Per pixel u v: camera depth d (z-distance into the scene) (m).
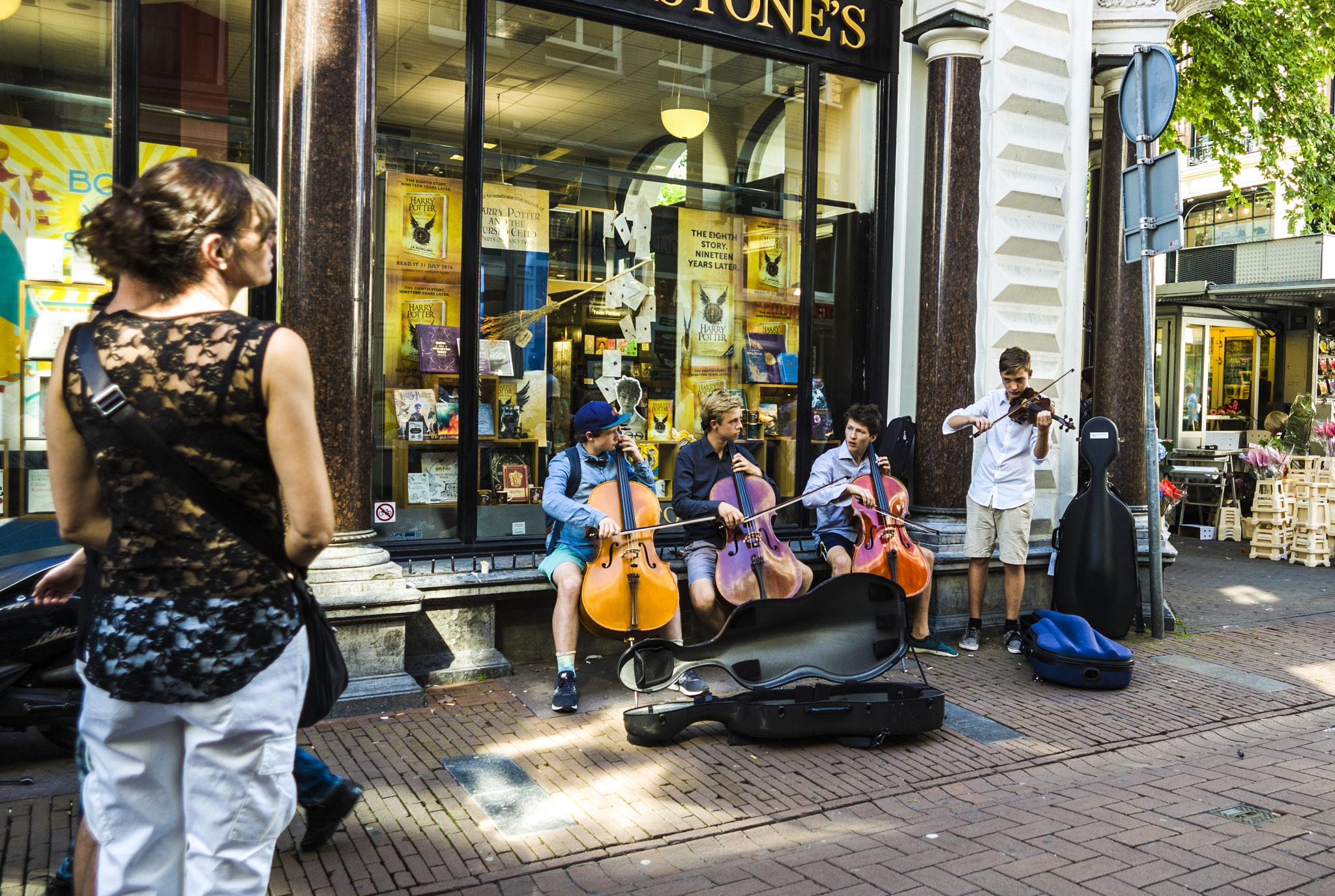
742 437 6.17
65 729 3.54
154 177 1.67
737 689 4.77
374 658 4.35
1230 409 15.81
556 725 4.17
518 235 5.38
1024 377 5.48
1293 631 6.29
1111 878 2.80
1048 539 6.40
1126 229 5.99
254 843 1.75
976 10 5.93
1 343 4.55
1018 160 6.17
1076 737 4.19
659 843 3.05
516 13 5.22
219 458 1.64
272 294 4.44
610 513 4.45
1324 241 15.62
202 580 1.64
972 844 3.06
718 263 6.02
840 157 6.30
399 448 5.02
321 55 4.18
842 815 3.32
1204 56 10.25
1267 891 2.72
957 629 5.89
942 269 6.02
